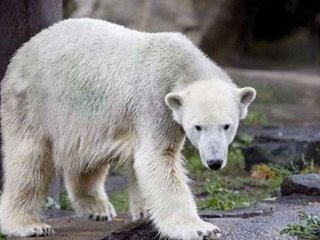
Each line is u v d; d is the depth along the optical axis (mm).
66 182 12695
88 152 11477
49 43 11766
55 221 12891
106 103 11188
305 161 18672
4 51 14664
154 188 10656
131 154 11141
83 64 11383
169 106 10492
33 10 14773
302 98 27656
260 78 28781
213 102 10367
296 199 13484
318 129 21781
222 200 14773
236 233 10719
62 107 11523
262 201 13891
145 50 11094
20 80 11852
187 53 11055
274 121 24922
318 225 10578
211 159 10148
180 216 10500
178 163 10984
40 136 11773
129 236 11078
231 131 10469
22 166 11789
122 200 16016
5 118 12047
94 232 11883
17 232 11742
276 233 10617
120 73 11109
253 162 19125
